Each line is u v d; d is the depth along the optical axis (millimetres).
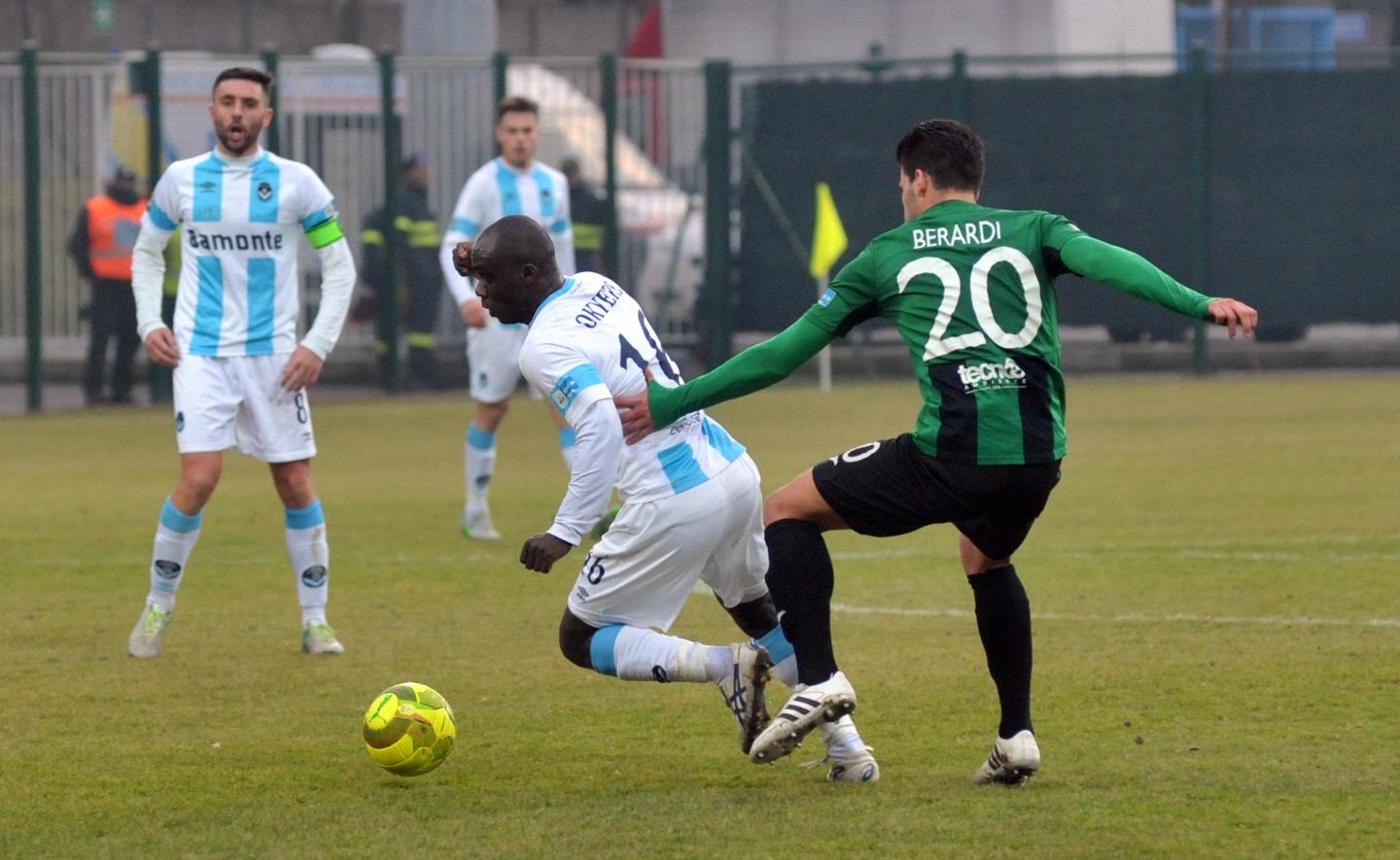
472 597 30125
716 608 28953
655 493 17875
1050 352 16875
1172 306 15992
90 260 66438
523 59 71938
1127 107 71688
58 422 63156
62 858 15820
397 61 70812
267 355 25469
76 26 117688
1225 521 36781
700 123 74188
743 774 18531
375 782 18391
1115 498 40531
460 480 46938
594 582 18312
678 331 75000
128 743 20203
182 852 15945
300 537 25609
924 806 17016
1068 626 26406
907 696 22125
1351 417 57688
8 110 66938
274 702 22422
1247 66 90750
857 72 77375
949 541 35844
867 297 17406
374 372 74000
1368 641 24828
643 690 22875
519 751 19688
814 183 73250
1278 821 16312
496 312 18516
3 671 24312
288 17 128875
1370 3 113188
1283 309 71938
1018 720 17562
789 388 72562
